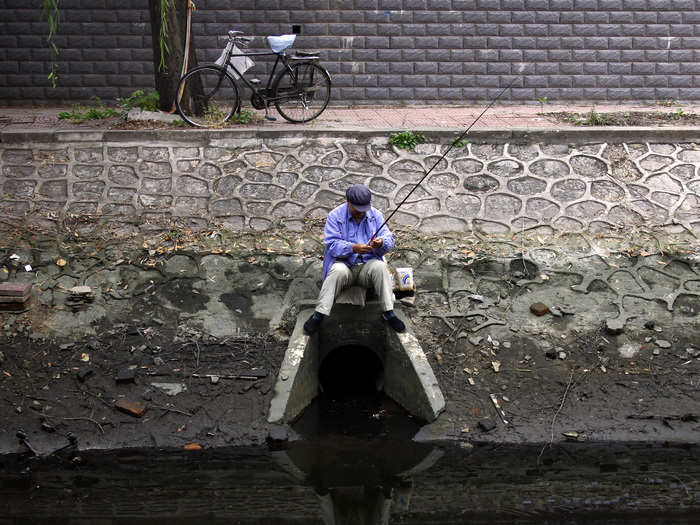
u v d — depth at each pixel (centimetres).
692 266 700
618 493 469
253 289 673
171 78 911
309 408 582
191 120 884
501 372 593
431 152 843
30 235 719
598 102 1091
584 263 707
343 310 593
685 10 1062
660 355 607
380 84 1074
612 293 671
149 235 729
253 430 532
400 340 574
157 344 610
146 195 779
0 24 1020
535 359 606
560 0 1055
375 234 565
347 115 1002
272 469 496
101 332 619
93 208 759
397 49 1064
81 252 704
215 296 663
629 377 588
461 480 484
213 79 1048
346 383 633
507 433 535
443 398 545
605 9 1061
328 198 784
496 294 672
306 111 967
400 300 658
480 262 709
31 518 437
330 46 1055
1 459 505
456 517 440
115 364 587
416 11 1052
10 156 815
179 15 895
